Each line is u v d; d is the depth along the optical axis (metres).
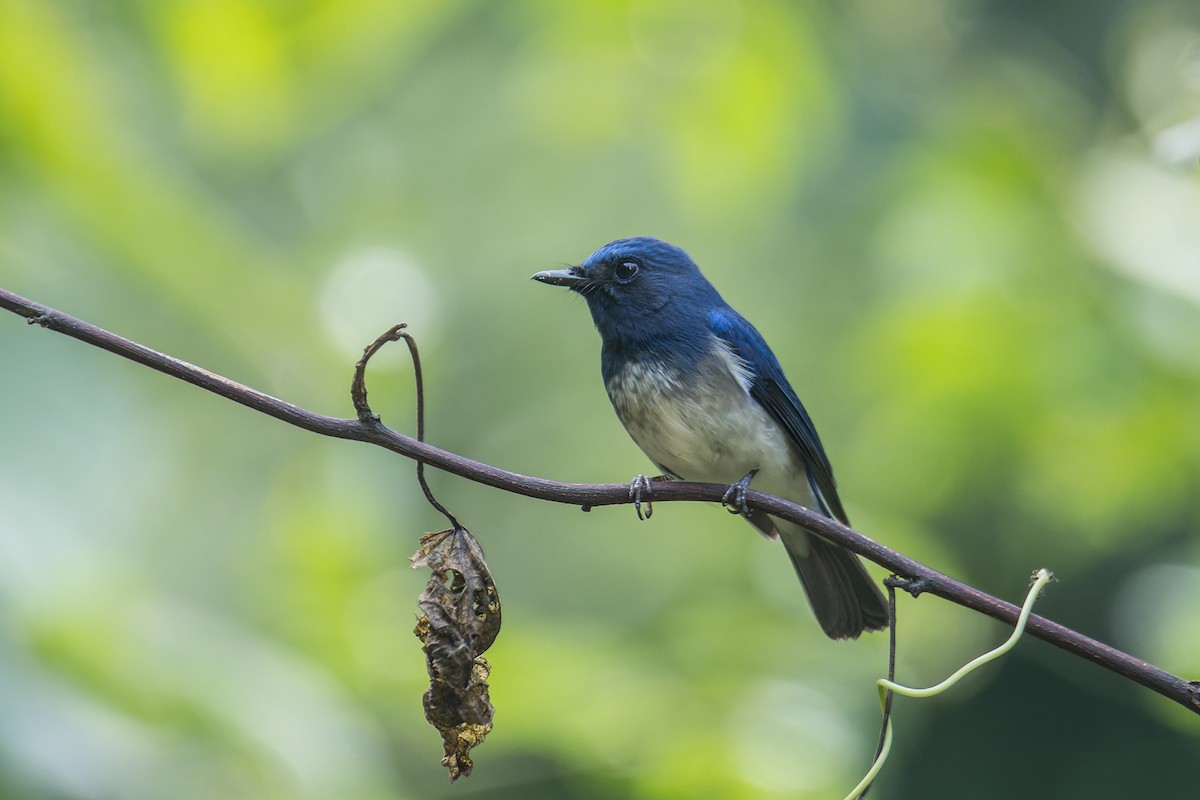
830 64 12.51
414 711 10.35
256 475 13.40
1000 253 11.14
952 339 11.20
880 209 12.38
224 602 12.77
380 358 11.01
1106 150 11.80
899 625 13.72
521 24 13.59
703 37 11.89
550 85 12.98
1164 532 14.02
